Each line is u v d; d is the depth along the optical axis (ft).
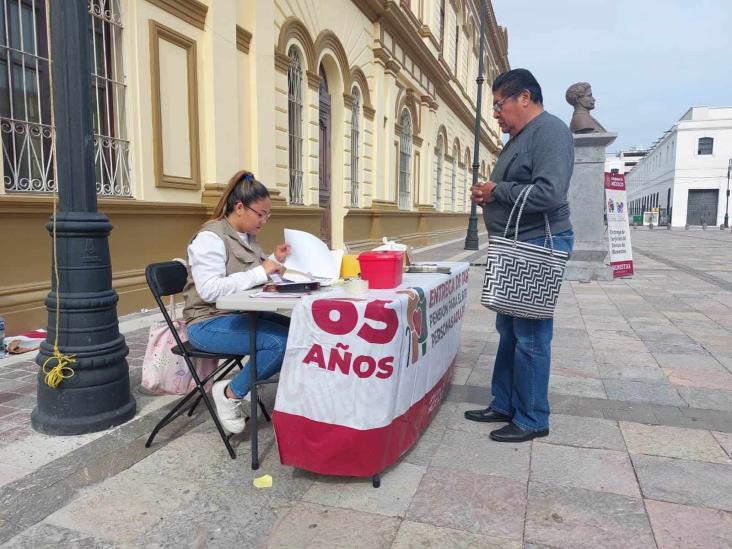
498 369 10.39
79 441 9.32
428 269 11.16
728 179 162.71
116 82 18.35
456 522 7.10
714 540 6.71
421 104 55.52
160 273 9.01
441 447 9.30
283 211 28.68
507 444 9.41
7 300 15.28
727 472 8.41
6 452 8.89
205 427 10.10
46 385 9.57
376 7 39.83
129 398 10.39
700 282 29.84
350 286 7.91
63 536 6.79
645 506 7.47
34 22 15.90
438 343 10.06
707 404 11.28
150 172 19.76
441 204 68.13
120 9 18.25
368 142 41.96
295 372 7.80
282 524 7.06
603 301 23.61
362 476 7.95
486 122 103.19
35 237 16.02
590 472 8.42
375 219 43.73
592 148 29.58
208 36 22.07
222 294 8.77
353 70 38.09
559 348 15.75
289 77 30.37
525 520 7.14
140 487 7.95
